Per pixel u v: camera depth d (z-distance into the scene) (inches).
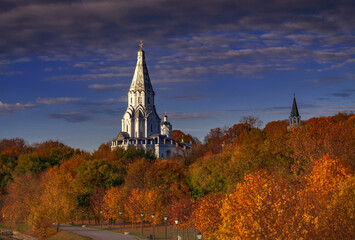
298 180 2196.1
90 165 4092.0
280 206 1323.8
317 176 1678.2
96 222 3850.9
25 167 5285.4
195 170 3784.5
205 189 3479.3
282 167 2778.1
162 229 3176.7
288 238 1216.2
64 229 3280.0
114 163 4566.9
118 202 3250.5
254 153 3122.5
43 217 3134.8
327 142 2871.6
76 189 3924.7
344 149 2810.0
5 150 7470.5
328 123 4569.4
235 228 1421.0
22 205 3821.4
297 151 2893.7
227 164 3331.7
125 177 4133.9
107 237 2758.4
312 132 3607.3
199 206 2281.0
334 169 1739.7
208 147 6466.5
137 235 2839.6
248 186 1610.5
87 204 3730.3
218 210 1972.2
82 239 2714.1
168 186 3708.2
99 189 3759.8
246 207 1454.2
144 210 3004.4
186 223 2401.6
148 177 3801.7
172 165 4003.4
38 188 4005.9
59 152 6210.6
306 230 1199.6
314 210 1273.4
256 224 1311.5
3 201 4293.8
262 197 1406.3
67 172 4466.0
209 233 1985.7
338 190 1466.5
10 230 3705.7
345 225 1235.9
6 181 5142.7
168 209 2901.1
